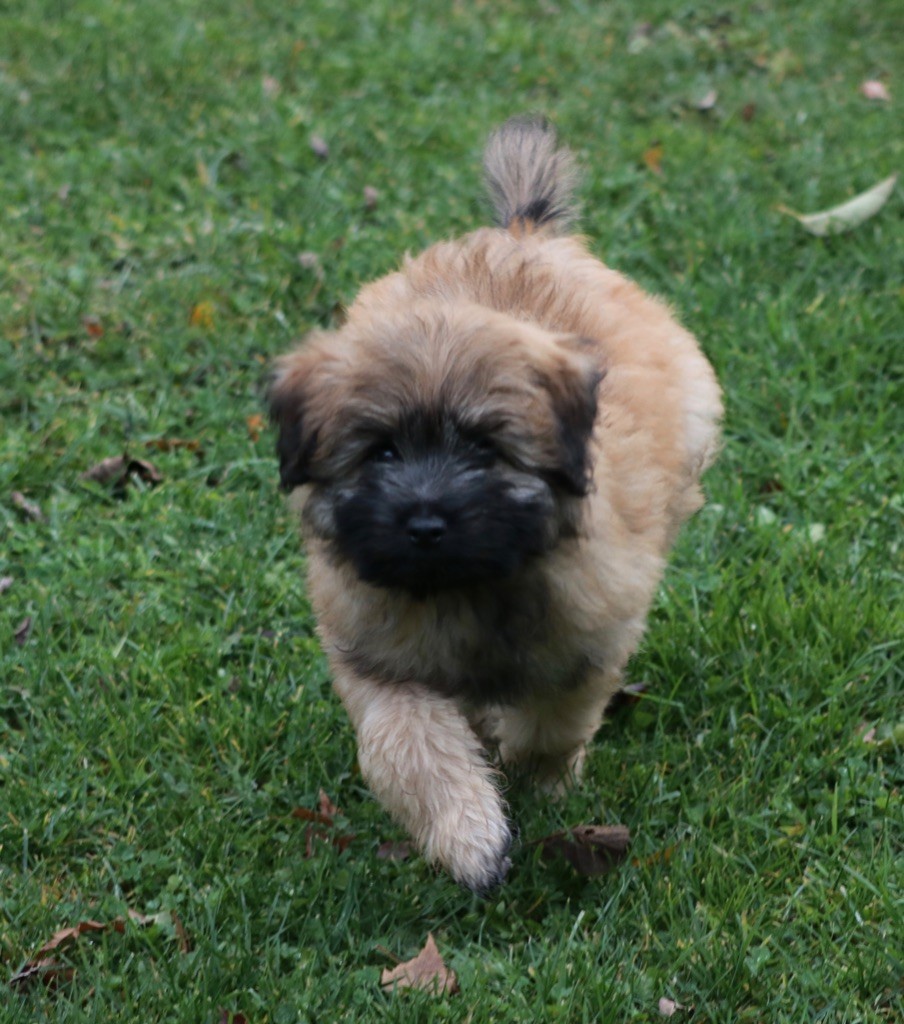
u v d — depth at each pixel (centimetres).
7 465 596
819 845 427
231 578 550
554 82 1013
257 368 677
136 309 706
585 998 371
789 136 923
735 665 504
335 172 851
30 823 434
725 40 1073
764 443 620
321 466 394
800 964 385
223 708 482
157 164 842
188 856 430
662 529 450
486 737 475
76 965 388
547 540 385
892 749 471
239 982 382
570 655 411
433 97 974
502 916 414
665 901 407
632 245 762
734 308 708
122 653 517
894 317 694
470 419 373
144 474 612
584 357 389
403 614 400
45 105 897
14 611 528
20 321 686
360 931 410
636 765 463
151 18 1045
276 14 1095
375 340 384
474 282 443
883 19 1112
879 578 531
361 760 402
